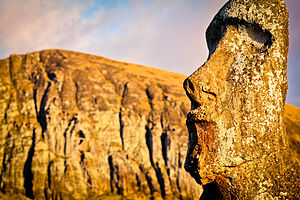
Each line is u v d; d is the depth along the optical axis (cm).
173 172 4547
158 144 4831
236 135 357
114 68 6122
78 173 4353
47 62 5862
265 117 355
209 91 374
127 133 4938
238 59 378
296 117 5338
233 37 389
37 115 5041
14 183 4316
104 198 4181
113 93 5384
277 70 363
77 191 4241
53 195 4181
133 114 5119
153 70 6881
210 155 362
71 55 6153
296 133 4288
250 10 378
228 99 370
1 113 5028
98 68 5922
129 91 5466
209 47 443
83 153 4522
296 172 354
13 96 5247
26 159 4497
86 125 4753
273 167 349
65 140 4547
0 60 5847
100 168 4525
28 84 5472
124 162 4612
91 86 5303
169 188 4428
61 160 4409
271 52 363
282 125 362
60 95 5084
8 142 4691
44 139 4625
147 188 4478
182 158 4591
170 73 7019
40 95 5184
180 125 4944
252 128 355
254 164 350
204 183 369
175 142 4725
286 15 371
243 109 361
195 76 380
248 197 346
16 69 5681
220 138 362
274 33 366
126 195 4369
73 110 4928
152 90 5603
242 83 367
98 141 4747
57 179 4269
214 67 381
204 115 371
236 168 353
